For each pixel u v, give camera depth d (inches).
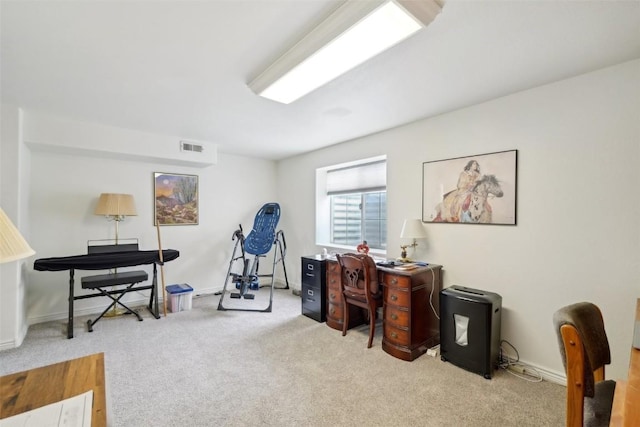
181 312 155.4
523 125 97.0
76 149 134.4
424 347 110.3
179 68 83.4
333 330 133.0
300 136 154.2
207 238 191.9
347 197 179.6
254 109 114.7
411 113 118.3
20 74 86.6
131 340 120.3
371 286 115.7
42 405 33.0
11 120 112.0
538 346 94.3
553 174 91.1
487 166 105.6
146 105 111.0
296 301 177.2
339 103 107.7
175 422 73.5
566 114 88.4
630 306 78.7
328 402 81.4
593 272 84.3
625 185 79.3
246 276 179.9
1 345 110.7
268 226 180.7
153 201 171.6
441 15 60.1
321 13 61.1
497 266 103.4
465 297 98.3
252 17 61.8
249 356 107.5
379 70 83.4
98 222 155.0
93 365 42.4
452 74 85.6
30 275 136.9
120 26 64.4
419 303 108.3
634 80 77.7
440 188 120.1
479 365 94.5
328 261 138.6
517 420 74.3
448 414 76.6
